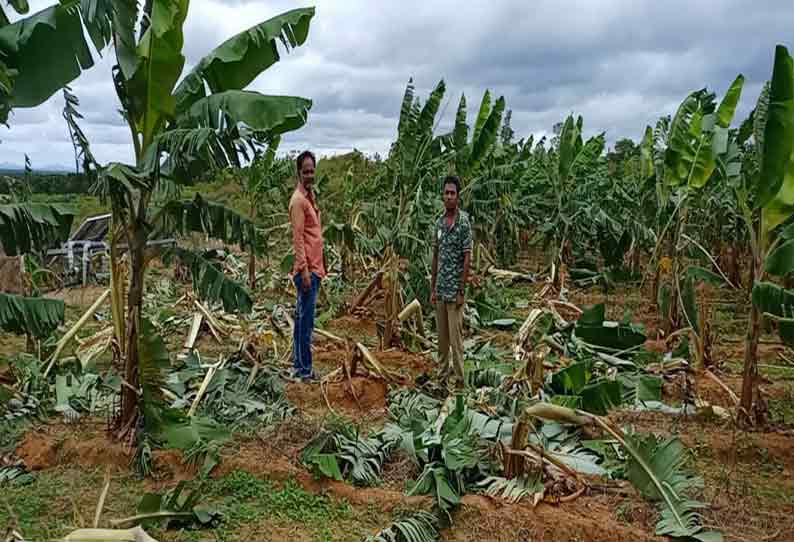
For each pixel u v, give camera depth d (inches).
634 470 181.9
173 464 202.8
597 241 616.1
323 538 166.1
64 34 199.3
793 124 211.6
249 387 261.3
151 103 202.4
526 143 687.1
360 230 494.3
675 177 355.6
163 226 208.2
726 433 235.5
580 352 302.2
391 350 343.6
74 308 452.8
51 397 252.5
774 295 214.7
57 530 166.4
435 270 290.5
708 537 162.7
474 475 190.9
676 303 367.9
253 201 574.2
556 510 174.7
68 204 216.5
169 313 396.5
